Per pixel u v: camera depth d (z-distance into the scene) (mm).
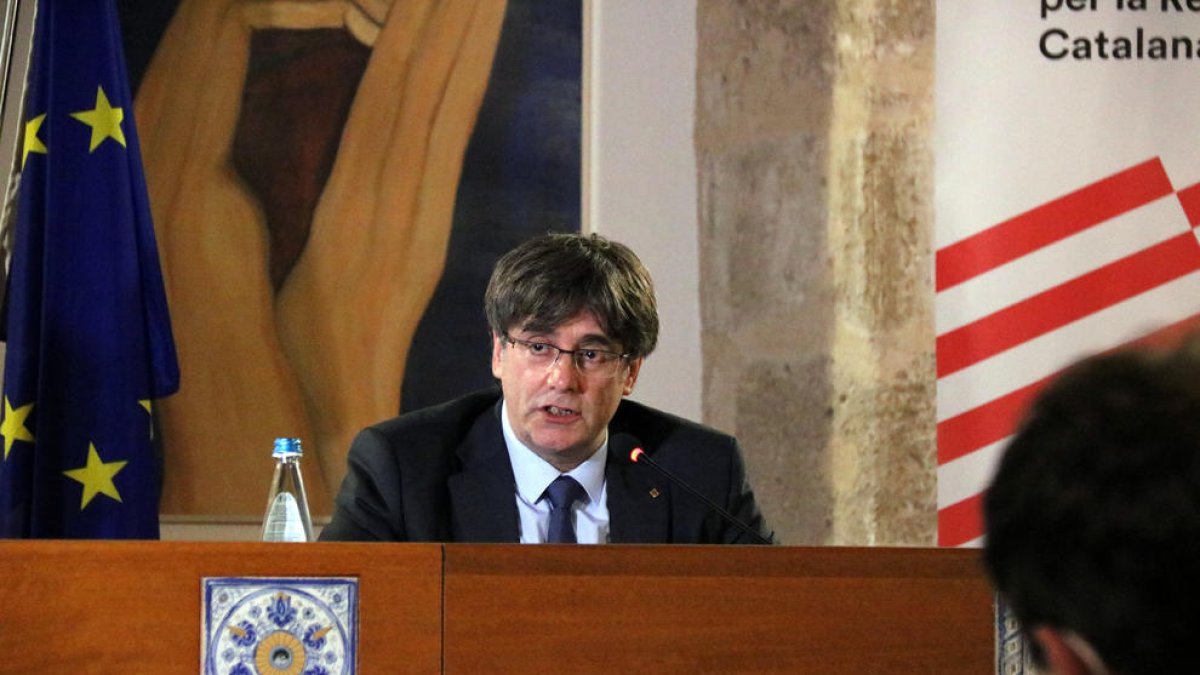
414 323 10406
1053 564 1574
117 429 8539
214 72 10320
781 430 10789
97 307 8609
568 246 6891
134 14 10250
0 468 8492
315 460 10258
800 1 10836
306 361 10297
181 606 4949
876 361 10852
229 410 10195
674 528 6945
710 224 10789
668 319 10727
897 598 5344
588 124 10656
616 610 5160
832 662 5285
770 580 5258
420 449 6887
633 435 7211
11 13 9008
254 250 10289
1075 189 10836
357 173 10414
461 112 10516
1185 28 10828
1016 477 1608
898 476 10859
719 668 5207
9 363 8539
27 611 4863
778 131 10836
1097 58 10836
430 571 5082
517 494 6887
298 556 5020
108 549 4918
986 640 5387
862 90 10883
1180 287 10789
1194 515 1492
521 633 5102
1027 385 10805
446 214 10477
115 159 8781
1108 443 1540
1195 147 10828
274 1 10391
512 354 6750
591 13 10688
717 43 10812
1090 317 10789
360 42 10453
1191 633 1506
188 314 10195
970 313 10844
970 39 10898
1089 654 1593
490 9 10562
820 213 10812
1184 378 1540
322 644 5020
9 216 9031
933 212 10898
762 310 10789
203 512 10133
